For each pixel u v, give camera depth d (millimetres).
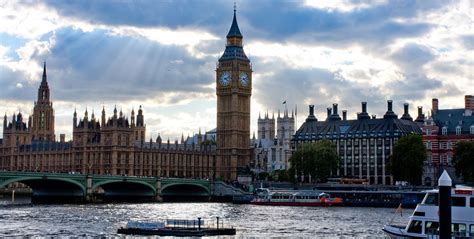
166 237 129250
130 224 139125
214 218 178875
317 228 149000
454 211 107125
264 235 133750
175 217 180500
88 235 132000
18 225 151750
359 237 131125
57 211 197500
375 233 138250
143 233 133000
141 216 183500
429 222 110938
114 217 177375
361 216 185000
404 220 169875
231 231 135750
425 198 112125
